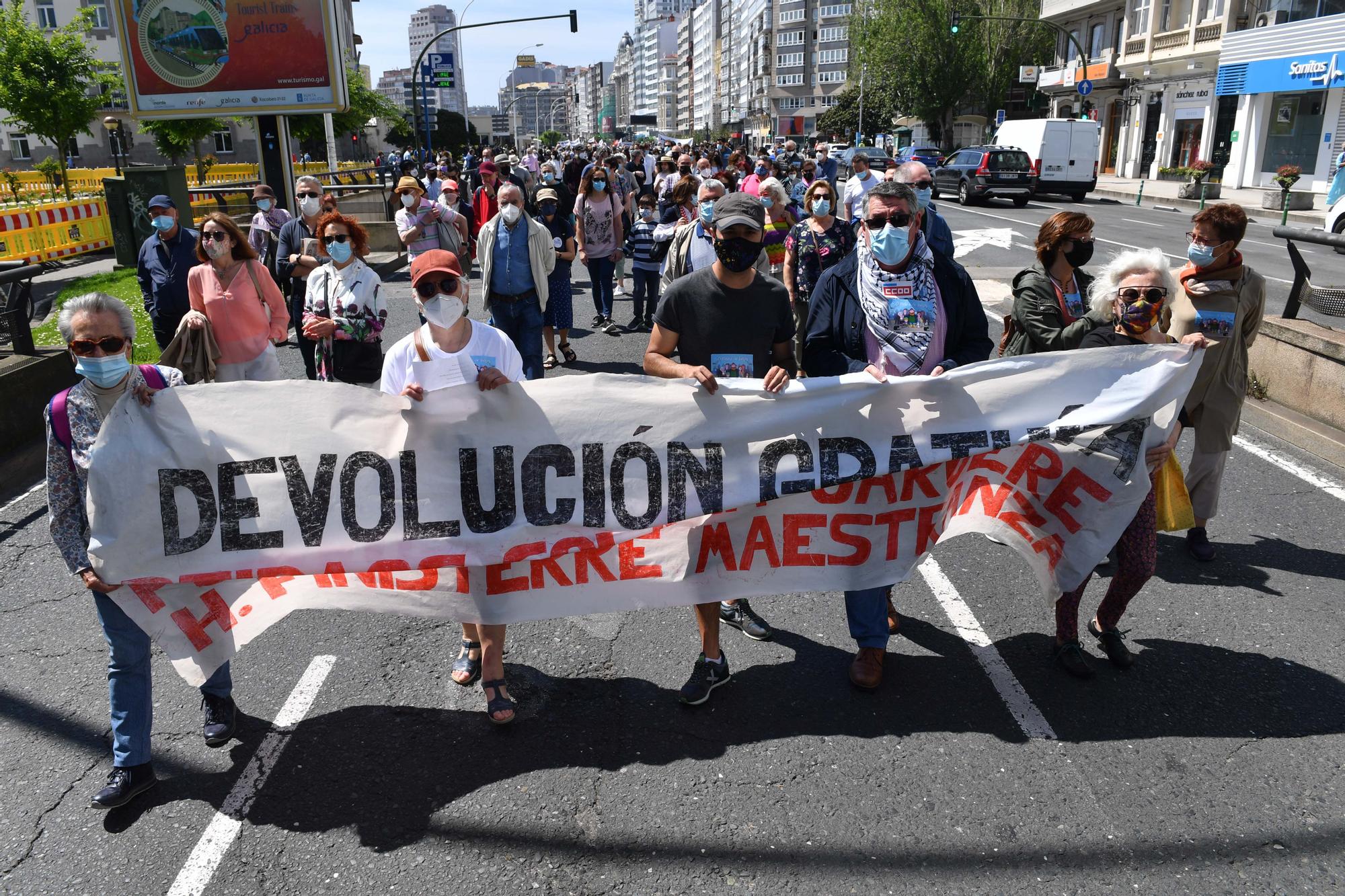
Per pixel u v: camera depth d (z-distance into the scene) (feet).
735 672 12.65
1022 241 58.80
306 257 25.77
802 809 9.93
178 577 10.58
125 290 43.55
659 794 10.21
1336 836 9.39
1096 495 12.01
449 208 34.24
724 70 539.29
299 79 58.95
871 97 230.89
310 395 10.93
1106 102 142.10
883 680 12.34
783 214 26.81
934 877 8.98
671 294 11.69
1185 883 8.84
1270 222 74.54
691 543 11.89
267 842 9.58
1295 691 11.89
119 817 10.00
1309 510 17.48
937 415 11.80
